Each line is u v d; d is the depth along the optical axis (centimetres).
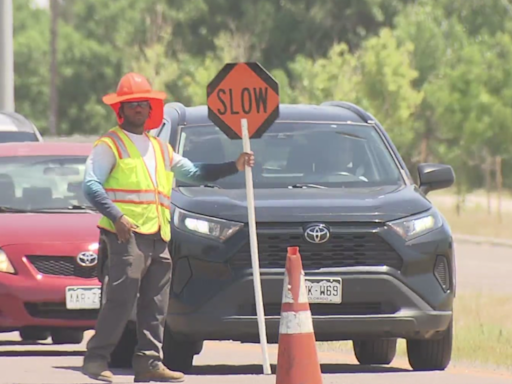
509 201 18712
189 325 3369
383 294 3400
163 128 3959
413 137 16712
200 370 3741
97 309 4128
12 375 3466
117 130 3117
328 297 3369
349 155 3850
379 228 3419
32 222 4259
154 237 3100
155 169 3119
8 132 7350
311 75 17600
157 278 3141
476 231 13150
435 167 3788
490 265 9781
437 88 14912
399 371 3694
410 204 3522
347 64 17275
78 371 3578
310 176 3775
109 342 3141
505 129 14350
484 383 3316
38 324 4112
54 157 4612
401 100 16250
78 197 4491
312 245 3381
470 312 5728
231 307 3356
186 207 3459
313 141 3875
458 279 8512
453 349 4291
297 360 2828
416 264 3431
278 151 3831
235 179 3738
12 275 4106
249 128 3675
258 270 3284
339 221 3406
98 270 3169
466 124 14400
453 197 19750
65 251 4134
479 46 15800
